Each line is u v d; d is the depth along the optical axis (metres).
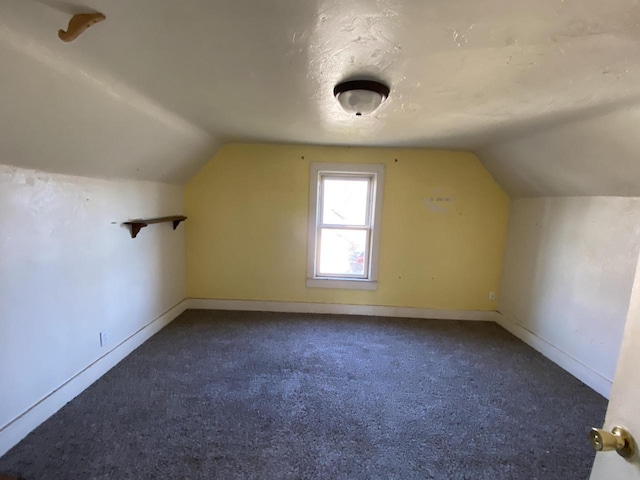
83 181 2.16
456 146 3.24
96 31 1.17
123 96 1.81
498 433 1.92
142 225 2.67
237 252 3.69
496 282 3.68
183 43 1.26
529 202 3.22
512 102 1.82
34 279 1.81
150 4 1.01
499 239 3.61
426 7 1.00
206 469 1.59
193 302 3.77
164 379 2.34
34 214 1.80
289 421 1.95
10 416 1.69
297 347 2.92
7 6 1.03
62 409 1.98
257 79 1.62
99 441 1.73
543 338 2.97
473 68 1.42
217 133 2.95
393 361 2.73
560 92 1.62
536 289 3.08
